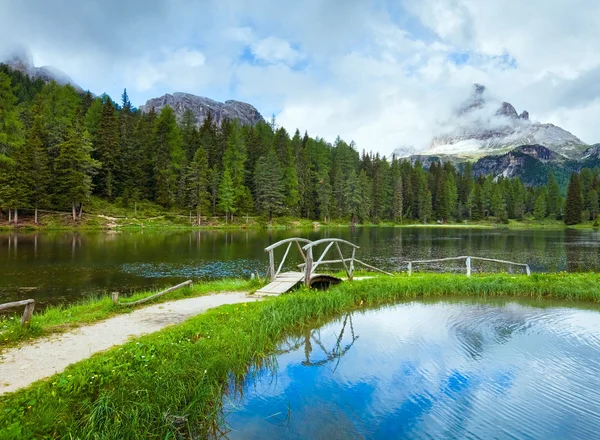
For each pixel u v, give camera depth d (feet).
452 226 362.74
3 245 118.21
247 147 327.47
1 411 17.57
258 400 23.57
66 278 70.59
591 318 42.50
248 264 92.48
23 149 183.52
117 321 34.86
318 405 22.93
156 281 69.56
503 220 410.93
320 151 381.81
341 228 284.41
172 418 19.62
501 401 23.40
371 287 53.36
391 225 354.54
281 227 263.29
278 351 32.35
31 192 177.37
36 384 20.65
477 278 59.21
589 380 26.25
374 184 363.35
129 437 17.83
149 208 243.40
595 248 141.59
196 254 109.40
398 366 28.91
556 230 305.12
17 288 61.52
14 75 419.74
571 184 379.14
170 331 30.58
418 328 38.88
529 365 28.94
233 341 29.45
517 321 41.27
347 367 28.73
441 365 29.12
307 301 43.68
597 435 19.77
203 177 258.16
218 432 20.01
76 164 196.95
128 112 315.99
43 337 29.27
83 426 17.76
